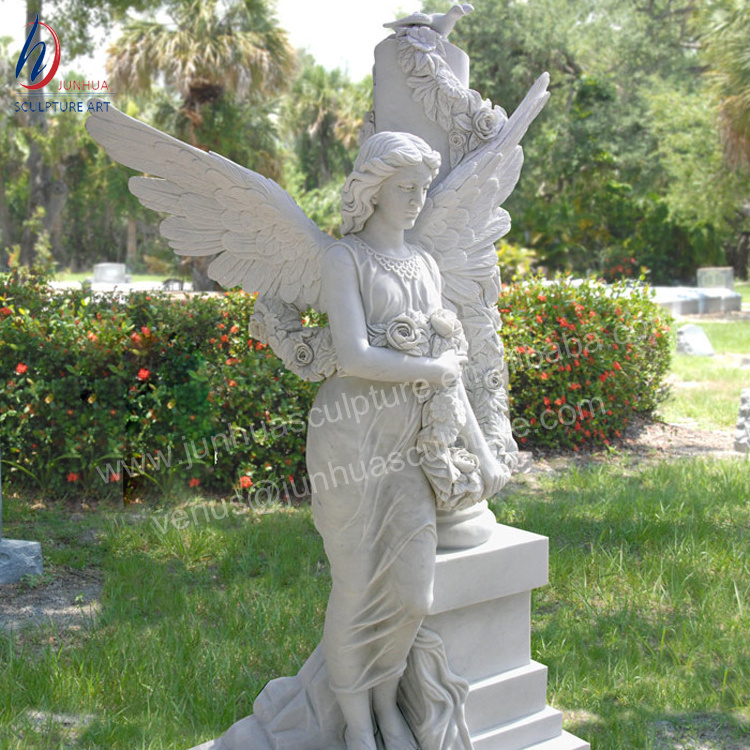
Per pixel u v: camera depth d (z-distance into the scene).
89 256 36.78
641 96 25.58
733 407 9.89
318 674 2.74
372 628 2.54
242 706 3.30
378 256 2.50
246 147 20.98
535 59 23.98
